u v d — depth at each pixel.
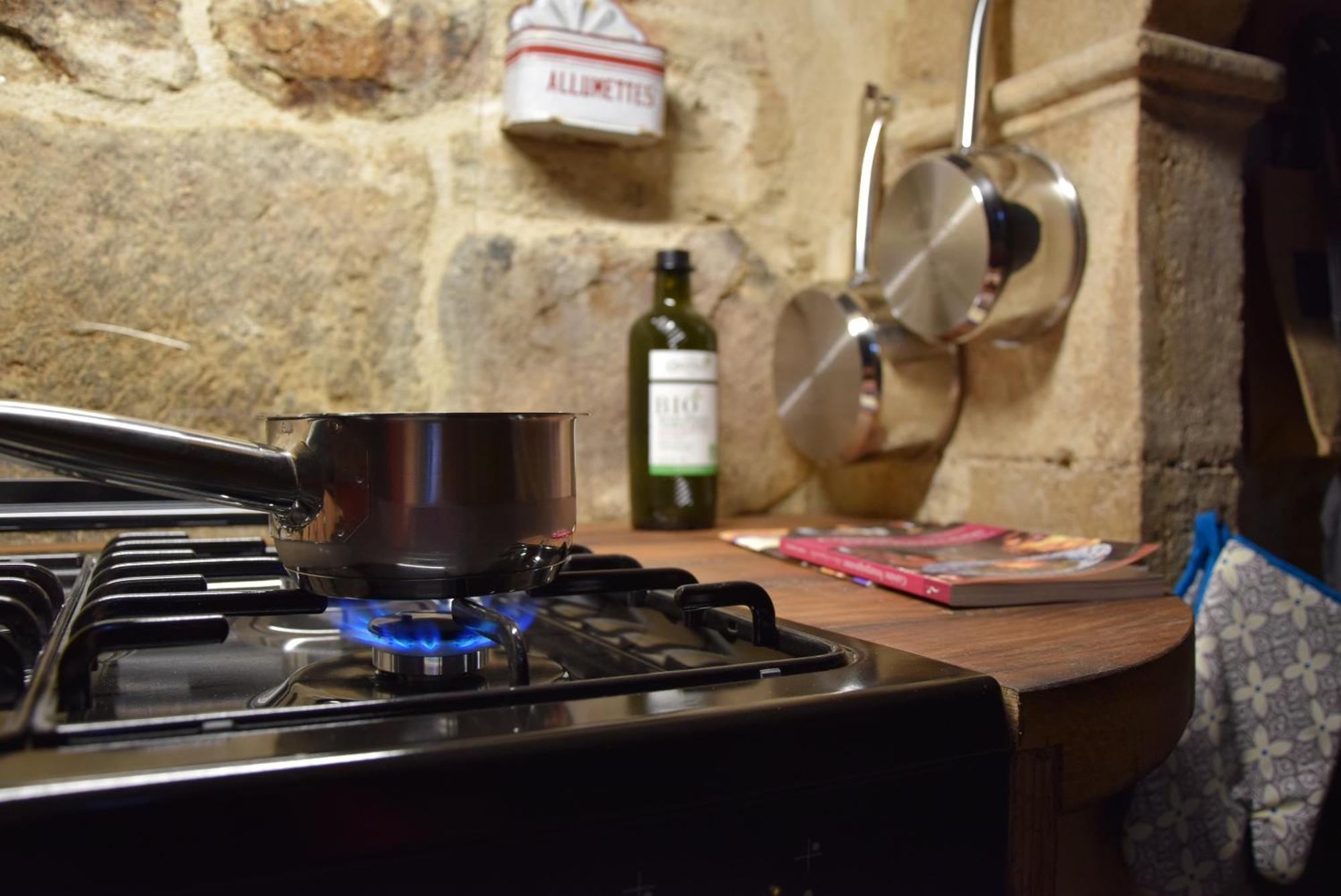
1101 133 0.93
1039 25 1.01
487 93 1.05
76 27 0.86
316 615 0.66
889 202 1.06
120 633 0.40
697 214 1.17
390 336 1.00
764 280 1.22
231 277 0.93
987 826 0.44
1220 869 0.79
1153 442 0.91
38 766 0.30
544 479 0.47
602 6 1.07
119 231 0.88
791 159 1.24
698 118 1.17
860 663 0.47
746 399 1.21
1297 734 0.82
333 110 0.97
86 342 0.88
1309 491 1.20
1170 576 0.92
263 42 0.94
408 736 0.34
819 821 0.40
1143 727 0.50
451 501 0.44
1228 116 0.95
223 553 0.68
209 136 0.92
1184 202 0.93
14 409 0.39
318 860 0.31
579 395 1.10
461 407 1.04
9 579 0.50
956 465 1.13
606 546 0.94
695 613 0.61
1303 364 1.00
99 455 0.40
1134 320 0.90
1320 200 1.06
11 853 0.28
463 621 0.46
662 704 0.39
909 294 1.04
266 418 0.48
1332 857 0.99
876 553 0.81
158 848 0.29
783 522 1.15
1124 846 0.79
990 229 0.93
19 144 0.85
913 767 0.42
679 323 1.06
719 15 1.18
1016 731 0.44
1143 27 0.89
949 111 1.10
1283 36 1.07
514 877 0.34
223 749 0.32
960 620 0.62
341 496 0.44
